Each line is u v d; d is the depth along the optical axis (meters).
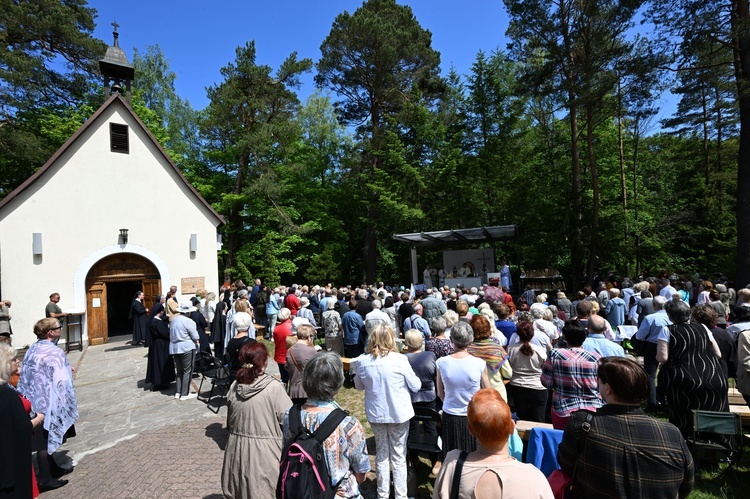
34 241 13.17
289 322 6.83
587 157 23.19
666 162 27.53
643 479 1.96
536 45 18.27
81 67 19.61
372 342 3.77
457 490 1.88
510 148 24.78
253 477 2.96
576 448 2.18
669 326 4.50
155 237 15.44
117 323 19.44
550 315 5.97
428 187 25.62
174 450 5.47
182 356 7.85
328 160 32.47
